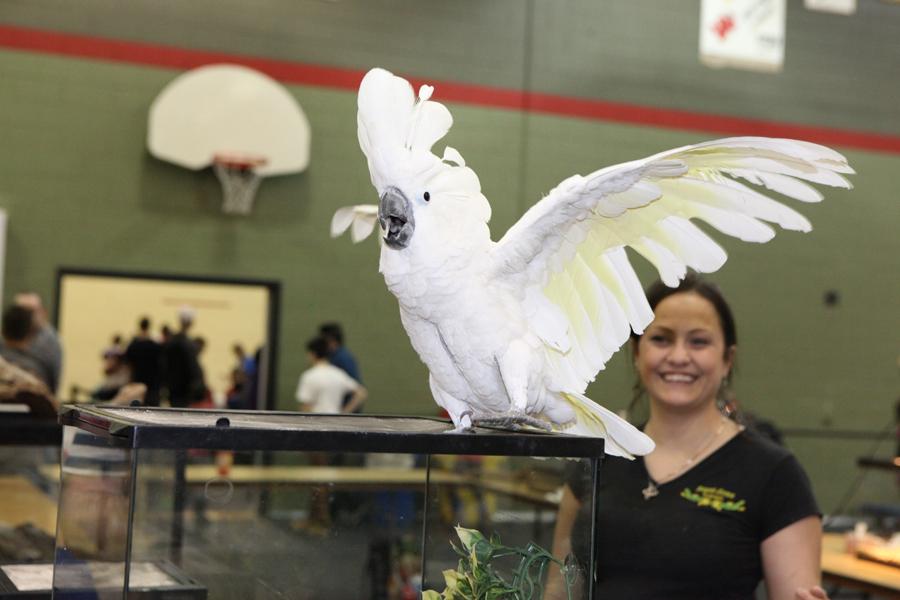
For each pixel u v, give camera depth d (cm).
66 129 752
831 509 869
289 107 795
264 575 145
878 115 924
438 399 158
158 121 764
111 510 124
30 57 745
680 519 201
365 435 122
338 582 157
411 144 143
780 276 891
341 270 811
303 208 805
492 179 834
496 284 147
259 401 793
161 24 775
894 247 921
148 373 757
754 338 882
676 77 880
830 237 903
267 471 147
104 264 758
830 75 913
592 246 151
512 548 140
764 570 201
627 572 201
